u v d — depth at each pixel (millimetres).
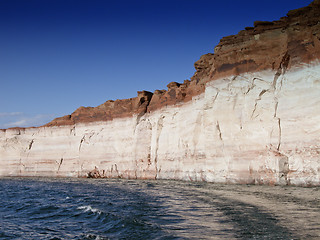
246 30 30891
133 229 14141
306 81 24875
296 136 24734
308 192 19844
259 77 28234
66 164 61625
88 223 16938
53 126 66250
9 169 68938
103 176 54750
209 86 32812
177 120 43156
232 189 24125
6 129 72375
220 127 30922
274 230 11203
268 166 25844
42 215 20484
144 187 32844
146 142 48219
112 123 56625
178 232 12672
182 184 32781
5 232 15883
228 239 10734
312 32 25188
